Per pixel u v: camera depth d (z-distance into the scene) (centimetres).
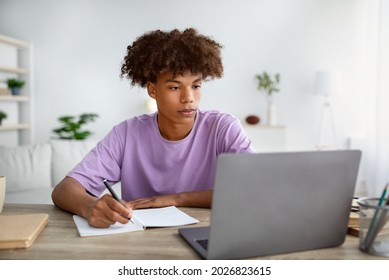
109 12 426
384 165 356
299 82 403
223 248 62
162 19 420
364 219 68
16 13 438
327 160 65
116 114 433
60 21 433
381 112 355
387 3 348
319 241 69
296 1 398
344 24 392
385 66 351
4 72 409
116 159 121
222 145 119
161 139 119
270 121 393
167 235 78
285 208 64
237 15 408
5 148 255
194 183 123
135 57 111
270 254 66
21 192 246
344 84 397
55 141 270
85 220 88
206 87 416
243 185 61
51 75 439
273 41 404
